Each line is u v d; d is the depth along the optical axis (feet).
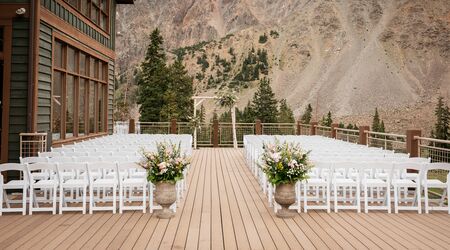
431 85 538.88
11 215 21.25
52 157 23.09
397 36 639.76
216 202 24.56
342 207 22.18
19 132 28.73
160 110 120.37
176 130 65.62
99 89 46.42
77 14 37.58
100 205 23.70
